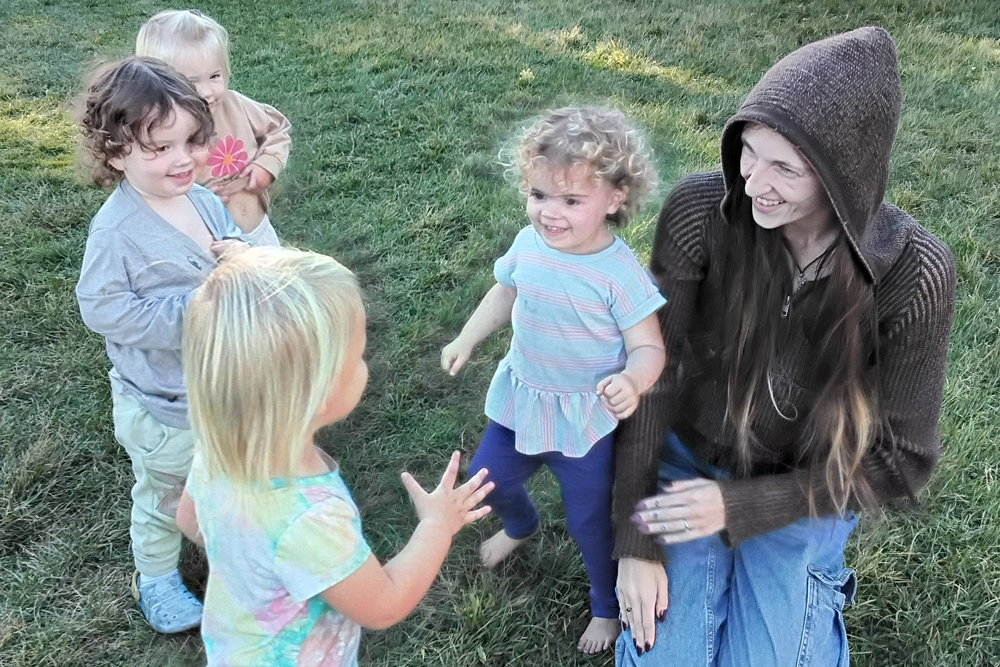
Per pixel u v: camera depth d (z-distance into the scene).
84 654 2.36
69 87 6.01
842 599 2.10
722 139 1.75
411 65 6.25
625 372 1.95
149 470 2.25
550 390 2.10
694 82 5.89
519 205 4.38
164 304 2.09
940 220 4.12
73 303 3.69
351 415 3.15
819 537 2.12
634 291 1.95
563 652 2.38
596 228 1.93
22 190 4.61
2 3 7.91
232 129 3.00
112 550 2.65
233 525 1.49
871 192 1.65
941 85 5.70
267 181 3.12
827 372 1.88
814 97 1.58
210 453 1.47
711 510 1.97
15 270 3.90
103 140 2.05
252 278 1.43
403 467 2.98
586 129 1.84
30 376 3.29
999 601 2.40
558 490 2.84
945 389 3.07
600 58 6.32
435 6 7.66
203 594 2.56
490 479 2.28
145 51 2.81
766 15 7.13
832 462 1.93
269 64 6.35
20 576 2.54
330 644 1.62
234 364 1.38
